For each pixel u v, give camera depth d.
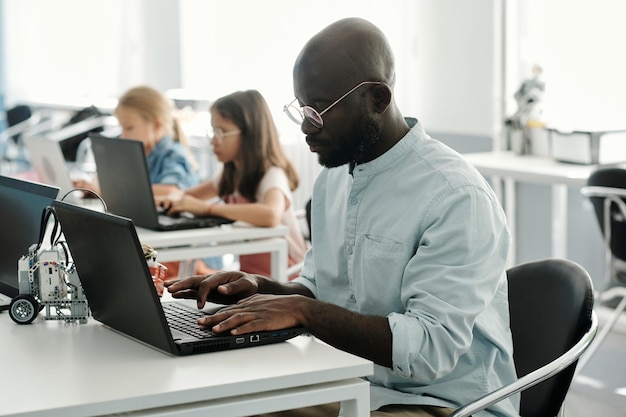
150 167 4.13
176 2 6.70
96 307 1.97
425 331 1.87
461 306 1.89
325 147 2.00
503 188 5.44
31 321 2.04
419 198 2.04
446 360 1.88
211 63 6.41
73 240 1.93
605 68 4.95
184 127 5.88
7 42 7.42
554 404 2.01
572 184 4.37
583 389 3.87
